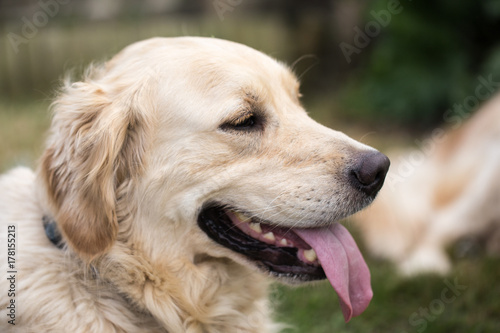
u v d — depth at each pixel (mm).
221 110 744
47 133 815
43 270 735
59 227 738
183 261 759
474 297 987
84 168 733
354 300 756
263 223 773
